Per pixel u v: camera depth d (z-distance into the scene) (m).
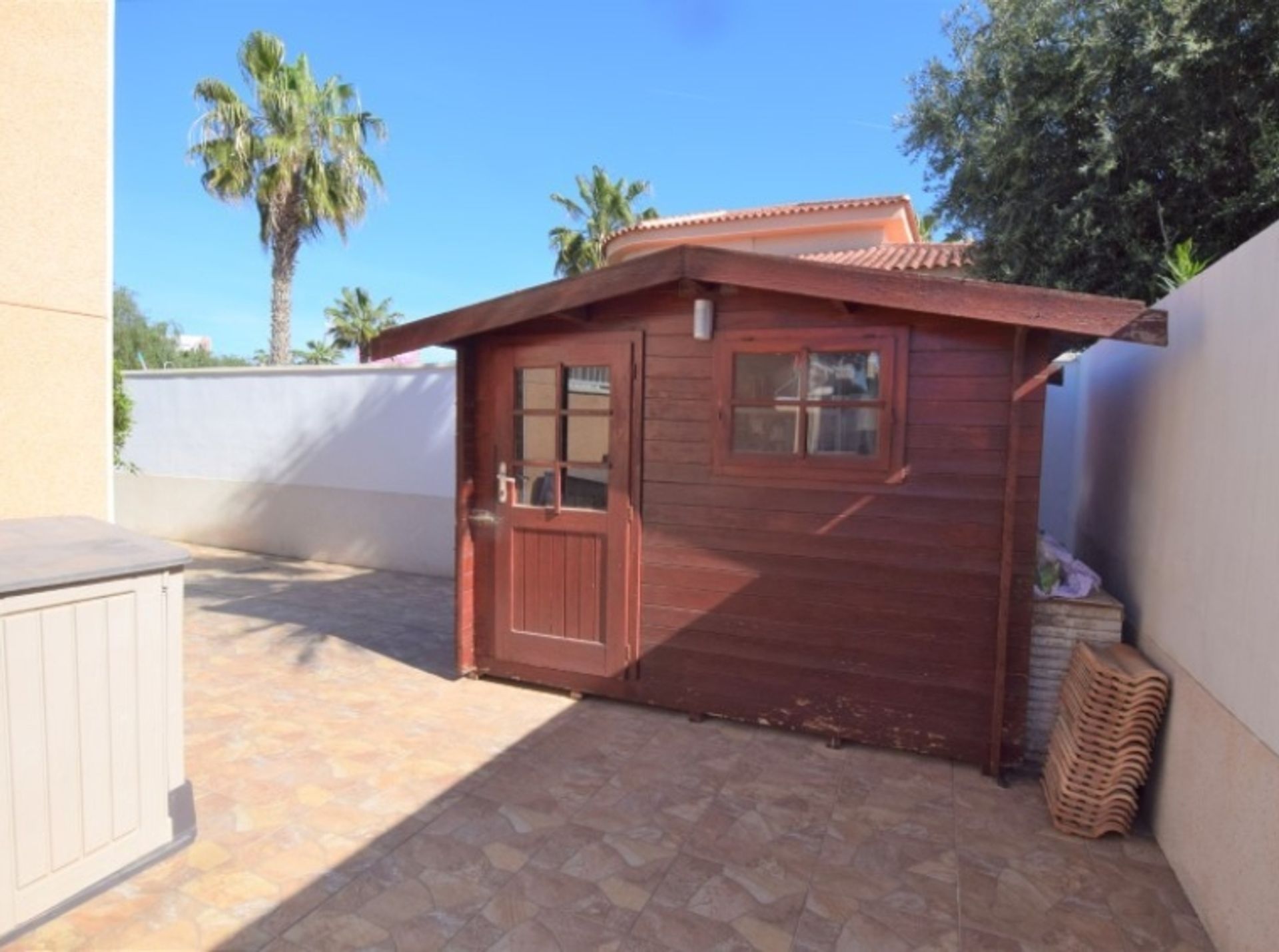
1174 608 2.93
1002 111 6.16
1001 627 3.43
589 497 4.35
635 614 4.24
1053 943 2.35
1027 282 6.39
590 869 2.71
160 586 2.48
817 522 3.81
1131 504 3.75
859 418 3.71
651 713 4.24
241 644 5.45
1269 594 2.07
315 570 8.40
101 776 2.34
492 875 2.65
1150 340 2.93
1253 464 2.23
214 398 9.56
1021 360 3.34
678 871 2.71
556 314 4.18
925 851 2.88
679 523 4.11
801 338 3.77
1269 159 5.09
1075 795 2.99
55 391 3.40
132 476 10.36
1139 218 5.82
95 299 3.52
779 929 2.40
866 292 3.35
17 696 2.12
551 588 4.48
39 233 3.31
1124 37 5.46
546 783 3.36
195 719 4.02
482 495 4.66
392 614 6.41
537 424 4.48
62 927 2.31
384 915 2.42
